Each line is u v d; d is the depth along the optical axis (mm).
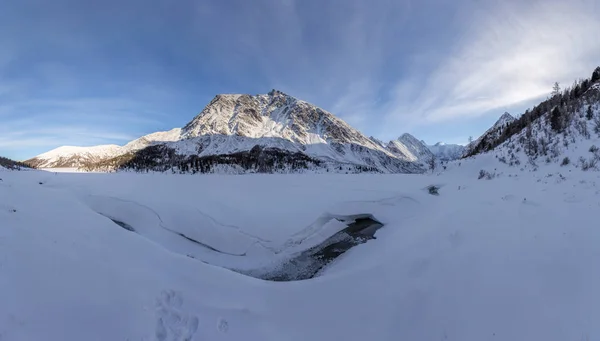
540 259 6109
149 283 6473
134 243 8469
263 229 13391
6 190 11930
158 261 7672
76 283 5719
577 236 6719
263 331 5879
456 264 6914
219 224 13367
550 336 4309
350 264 10680
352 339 5613
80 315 5055
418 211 16359
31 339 4324
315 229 14172
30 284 5293
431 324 5465
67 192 16000
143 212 14258
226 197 17391
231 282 7609
